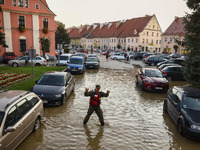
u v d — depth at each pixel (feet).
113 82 49.34
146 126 23.44
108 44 245.04
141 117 26.23
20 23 93.30
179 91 25.49
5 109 15.87
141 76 43.47
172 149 18.49
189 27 42.65
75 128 21.98
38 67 66.85
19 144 18.07
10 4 89.40
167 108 27.81
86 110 27.78
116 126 22.99
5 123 15.12
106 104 30.96
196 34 42.70
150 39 205.36
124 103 31.94
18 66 70.59
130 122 24.36
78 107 28.91
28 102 19.60
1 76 44.78
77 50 209.26
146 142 19.58
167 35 176.55
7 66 70.38
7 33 90.02
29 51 42.37
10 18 89.97
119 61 114.73
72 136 20.10
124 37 217.15
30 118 18.93
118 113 27.22
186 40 43.16
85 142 18.99
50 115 25.53
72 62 63.46
